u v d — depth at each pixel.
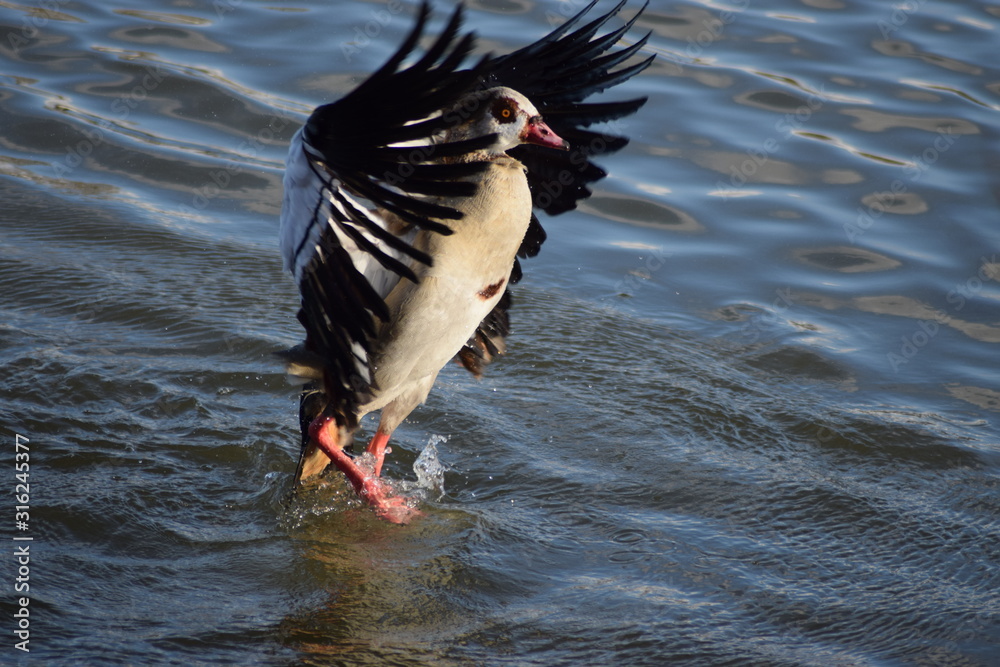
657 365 13.70
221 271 15.25
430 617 9.16
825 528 10.77
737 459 11.88
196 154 18.03
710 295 15.42
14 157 17.59
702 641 9.02
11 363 12.48
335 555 9.97
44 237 15.59
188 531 10.17
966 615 9.55
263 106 19.11
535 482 11.34
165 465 11.13
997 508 11.16
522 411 12.66
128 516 10.23
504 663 8.64
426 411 12.58
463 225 10.15
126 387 12.34
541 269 15.95
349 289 9.75
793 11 23.25
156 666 8.27
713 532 10.62
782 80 20.41
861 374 13.70
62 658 8.25
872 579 10.01
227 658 8.46
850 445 12.20
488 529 10.46
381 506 10.71
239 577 9.56
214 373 12.82
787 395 13.20
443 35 8.43
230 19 22.25
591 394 13.03
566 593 9.59
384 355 10.55
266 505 10.75
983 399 13.22
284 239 9.55
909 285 15.57
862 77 20.59
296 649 8.63
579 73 11.49
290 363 10.71
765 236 16.69
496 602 9.42
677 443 12.12
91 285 14.45
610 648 8.89
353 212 9.30
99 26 21.77
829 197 17.53
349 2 23.03
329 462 11.49
